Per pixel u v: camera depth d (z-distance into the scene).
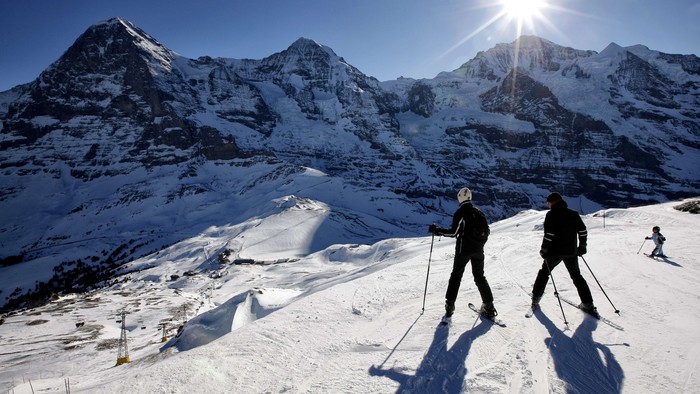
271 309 19.70
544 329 5.82
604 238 17.14
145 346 31.00
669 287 8.16
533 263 10.66
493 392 4.11
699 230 20.97
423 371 4.60
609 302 7.14
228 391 4.38
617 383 4.32
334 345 5.54
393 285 8.80
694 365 4.63
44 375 24.70
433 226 6.50
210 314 20.22
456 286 6.25
